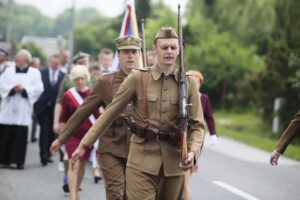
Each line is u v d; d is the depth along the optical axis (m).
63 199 17.59
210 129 17.39
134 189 11.03
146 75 11.20
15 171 22.30
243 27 61.25
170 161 11.07
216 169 25.02
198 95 11.20
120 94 11.21
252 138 39.25
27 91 22.92
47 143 24.16
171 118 11.08
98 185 20.27
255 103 52.69
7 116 22.81
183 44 11.44
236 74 66.06
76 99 16.92
